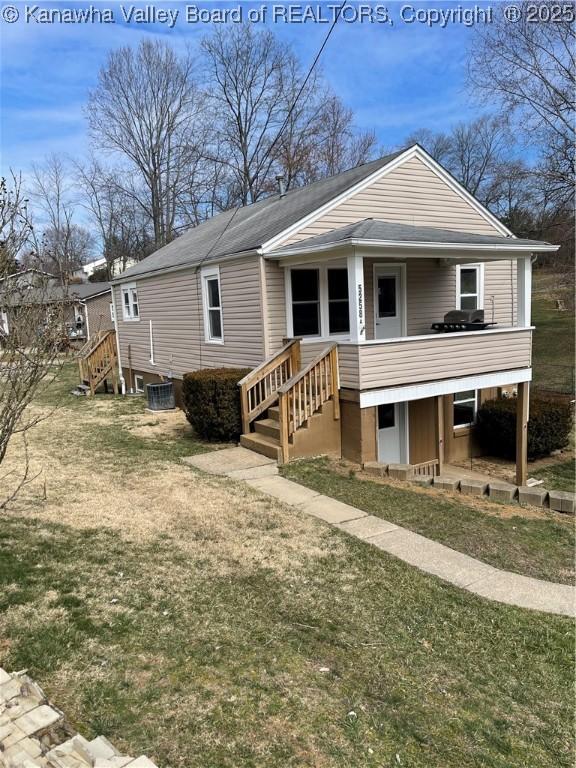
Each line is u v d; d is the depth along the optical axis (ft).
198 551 16.40
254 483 23.77
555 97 63.82
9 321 13.28
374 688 10.68
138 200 115.55
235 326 35.47
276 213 39.42
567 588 15.79
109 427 35.19
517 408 33.32
